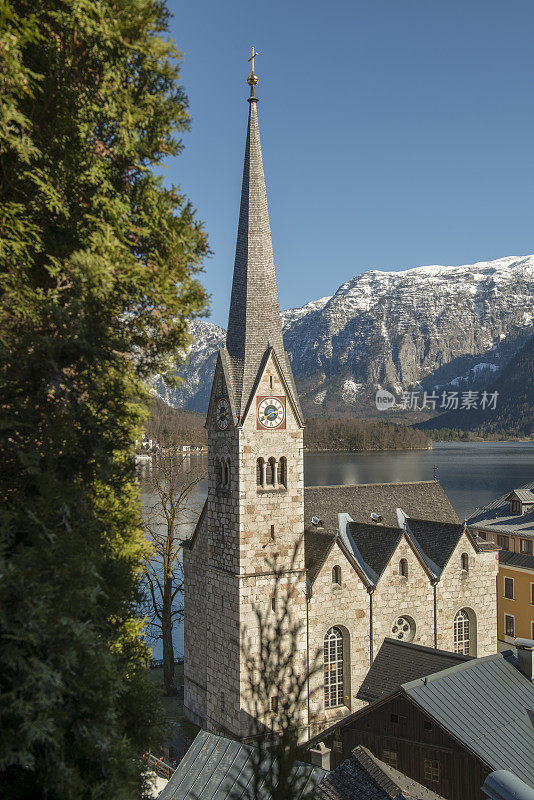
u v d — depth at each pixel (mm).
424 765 34438
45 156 20672
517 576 78062
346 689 56312
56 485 17172
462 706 35000
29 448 17484
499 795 25797
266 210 54500
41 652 15852
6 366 17453
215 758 31453
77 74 21938
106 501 26672
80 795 16016
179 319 24609
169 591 64875
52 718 15031
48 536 16328
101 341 18875
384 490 72188
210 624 55250
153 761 45781
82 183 22312
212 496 55031
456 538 63000
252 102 54281
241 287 53781
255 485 51625
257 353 52688
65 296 20688
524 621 77000
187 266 24922
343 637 56625
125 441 20484
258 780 18906
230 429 52312
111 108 22203
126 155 23703
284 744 18969
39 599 15203
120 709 20938
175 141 25578
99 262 20312
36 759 15953
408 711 35375
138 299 23750
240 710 50438
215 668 54344
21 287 19703
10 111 18047
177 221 24594
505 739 33531
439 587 61250
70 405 18531
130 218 24531
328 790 27734
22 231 19875
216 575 54344
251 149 54250
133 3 22281
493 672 38156
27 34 18406
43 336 17625
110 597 20188
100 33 21031
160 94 24766
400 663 45188
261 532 51719
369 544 62531
